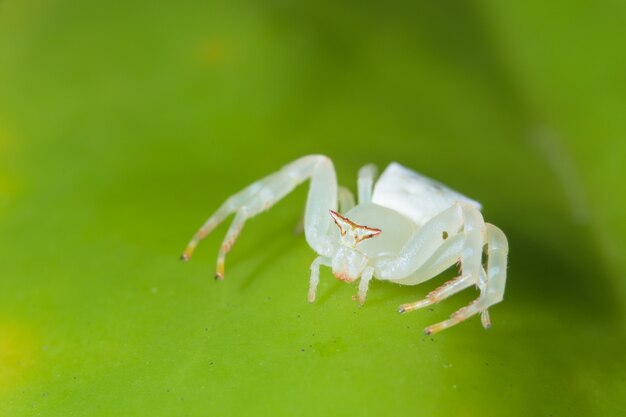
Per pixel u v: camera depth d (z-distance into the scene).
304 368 0.08
